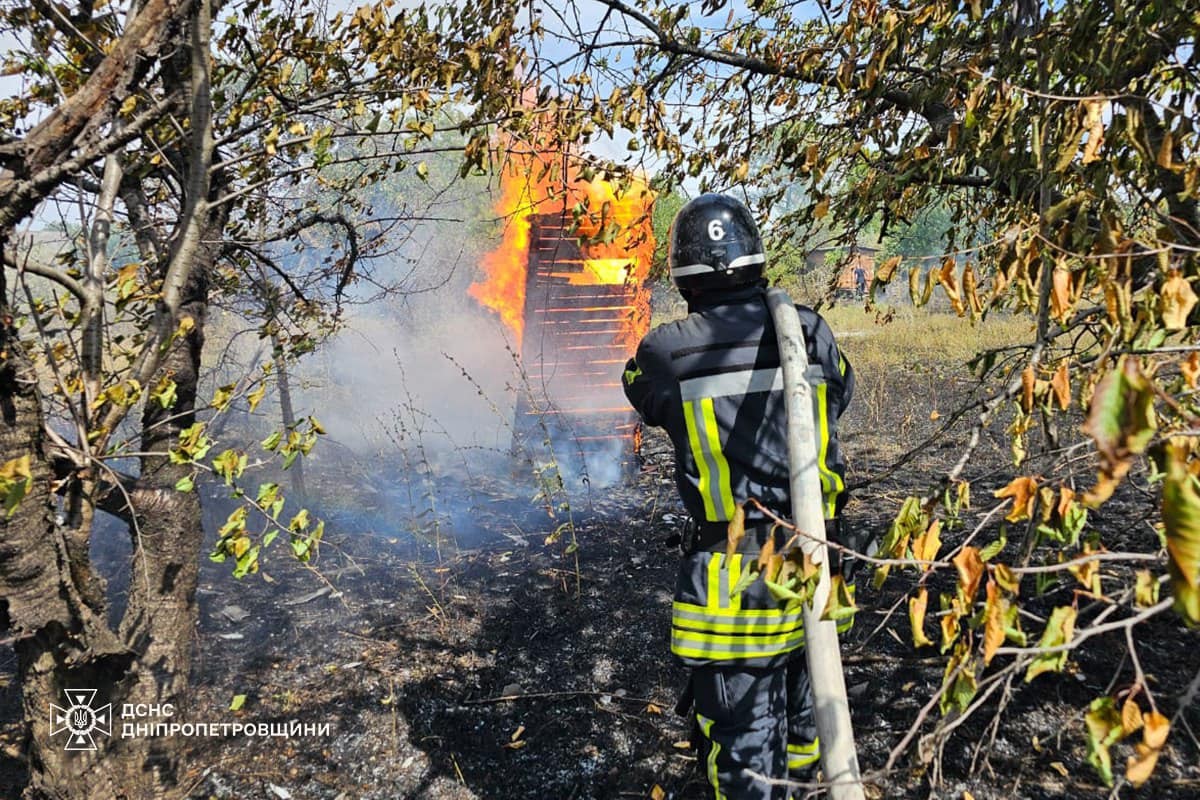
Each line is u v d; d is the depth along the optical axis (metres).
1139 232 1.66
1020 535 4.21
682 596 2.03
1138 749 0.95
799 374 1.75
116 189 2.34
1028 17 2.04
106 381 2.17
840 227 4.11
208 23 2.16
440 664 3.54
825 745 1.47
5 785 2.69
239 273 4.00
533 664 3.54
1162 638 3.22
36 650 2.00
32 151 1.60
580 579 4.46
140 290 2.21
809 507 1.61
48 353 1.87
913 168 2.74
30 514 1.83
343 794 2.71
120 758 2.25
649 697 3.25
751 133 3.80
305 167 2.54
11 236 1.72
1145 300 1.21
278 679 3.43
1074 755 2.60
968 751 2.68
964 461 1.37
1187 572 0.77
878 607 3.76
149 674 2.36
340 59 2.85
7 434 1.78
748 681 1.96
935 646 3.38
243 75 3.26
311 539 2.01
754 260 2.05
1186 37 1.79
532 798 2.69
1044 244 1.34
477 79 2.71
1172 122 1.56
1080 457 1.50
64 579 1.93
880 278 1.46
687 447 1.99
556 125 2.79
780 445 1.93
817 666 1.51
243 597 4.17
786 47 3.65
